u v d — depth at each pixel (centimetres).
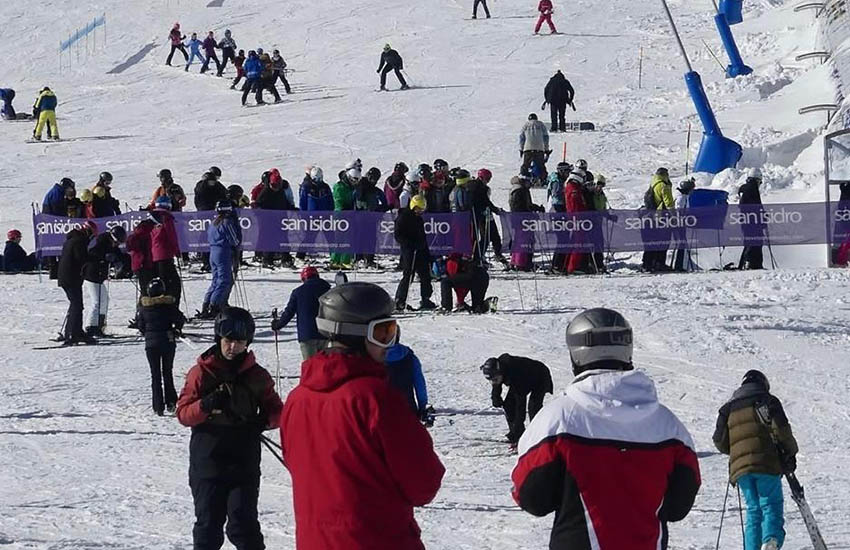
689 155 7588
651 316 4331
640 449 1053
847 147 5506
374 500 1053
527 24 11931
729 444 1962
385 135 8512
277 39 12019
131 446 2889
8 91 9794
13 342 4159
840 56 8775
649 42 11025
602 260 5384
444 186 5356
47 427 3070
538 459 1059
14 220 6800
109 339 4191
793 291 4803
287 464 1109
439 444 2908
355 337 1080
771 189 6544
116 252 4197
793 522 2275
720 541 2133
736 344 3953
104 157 8338
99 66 11600
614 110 9025
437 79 10225
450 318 4391
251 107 9731
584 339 1090
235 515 1681
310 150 8194
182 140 8756
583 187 5400
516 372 2792
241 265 5569
